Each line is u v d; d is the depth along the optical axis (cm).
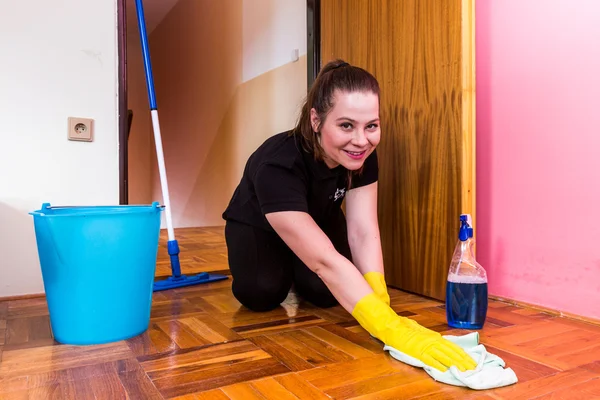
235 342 120
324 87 109
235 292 149
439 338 104
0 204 164
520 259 154
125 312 121
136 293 123
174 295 174
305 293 156
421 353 101
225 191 416
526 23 149
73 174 174
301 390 91
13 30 165
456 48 154
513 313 146
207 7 443
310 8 251
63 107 172
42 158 169
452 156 157
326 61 227
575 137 136
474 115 154
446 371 96
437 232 164
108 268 116
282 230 117
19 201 167
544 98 145
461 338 110
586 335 124
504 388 92
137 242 121
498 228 162
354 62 206
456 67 154
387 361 106
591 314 135
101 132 178
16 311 151
